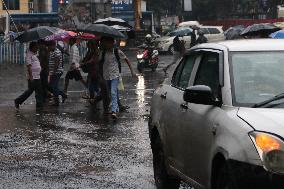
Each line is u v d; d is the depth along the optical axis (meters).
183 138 7.98
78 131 14.89
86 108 19.28
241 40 8.35
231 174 6.28
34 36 19.81
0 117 17.39
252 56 7.62
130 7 71.56
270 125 6.25
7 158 11.82
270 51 7.70
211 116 7.15
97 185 9.64
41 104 19.55
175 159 8.41
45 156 11.98
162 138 8.92
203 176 7.27
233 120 6.63
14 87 26.70
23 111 18.72
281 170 5.92
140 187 9.48
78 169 10.82
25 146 13.04
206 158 7.14
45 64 19.89
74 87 26.61
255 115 6.54
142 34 62.84
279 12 83.69
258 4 103.31
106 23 24.52
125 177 10.16
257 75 7.32
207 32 55.53
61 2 53.25
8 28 47.91
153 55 34.78
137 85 26.83
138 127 15.36
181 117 8.09
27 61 19.23
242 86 7.18
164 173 9.09
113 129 15.10
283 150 5.98
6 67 39.19
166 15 112.56
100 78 17.66
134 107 19.28
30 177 10.23
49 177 10.23
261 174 5.96
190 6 75.50
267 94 7.08
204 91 7.15
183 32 53.00
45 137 14.10
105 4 54.66
